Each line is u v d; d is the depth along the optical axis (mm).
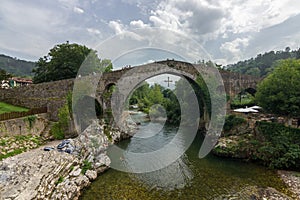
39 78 35438
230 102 28516
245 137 19375
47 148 16141
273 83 19406
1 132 16359
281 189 12586
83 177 12797
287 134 16672
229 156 17984
